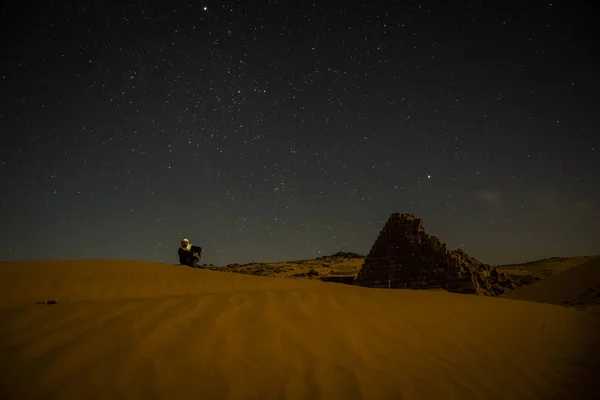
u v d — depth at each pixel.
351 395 4.43
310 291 8.51
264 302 7.18
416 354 5.83
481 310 9.22
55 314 5.78
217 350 5.05
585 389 5.38
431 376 5.15
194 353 4.89
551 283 27.94
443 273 28.69
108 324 5.47
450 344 6.49
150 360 4.62
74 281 8.55
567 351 7.21
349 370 4.98
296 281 10.71
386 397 4.48
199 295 7.39
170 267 10.86
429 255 29.50
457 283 28.16
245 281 10.09
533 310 10.38
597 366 6.37
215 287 9.29
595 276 25.95
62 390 3.91
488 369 5.71
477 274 29.30
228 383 4.38
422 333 6.77
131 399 3.91
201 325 5.71
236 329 5.73
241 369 4.68
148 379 4.26
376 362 5.32
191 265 12.99
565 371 6.11
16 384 3.92
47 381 4.02
